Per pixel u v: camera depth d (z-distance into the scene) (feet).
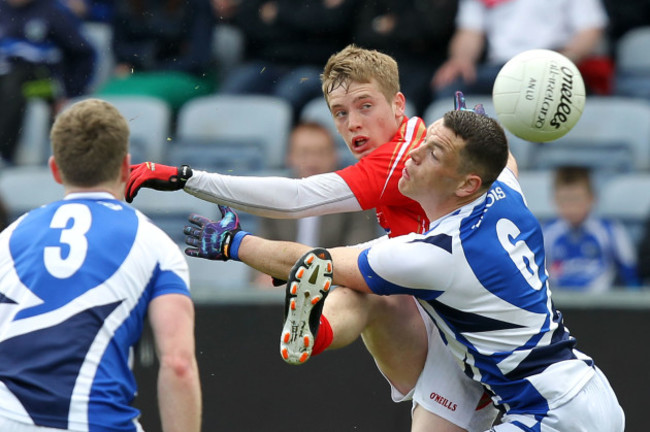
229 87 99.04
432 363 49.39
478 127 43.42
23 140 95.40
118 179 41.52
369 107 47.50
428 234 44.14
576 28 93.56
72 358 37.86
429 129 44.57
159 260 40.09
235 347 68.69
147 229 40.68
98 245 39.50
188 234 47.67
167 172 45.91
